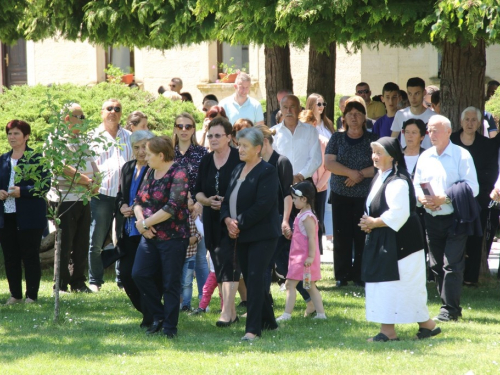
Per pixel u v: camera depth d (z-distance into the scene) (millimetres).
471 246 20328
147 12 22844
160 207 14672
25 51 47156
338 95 37812
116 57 44969
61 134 15961
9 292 20078
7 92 30000
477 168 19734
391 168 14555
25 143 18469
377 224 14305
